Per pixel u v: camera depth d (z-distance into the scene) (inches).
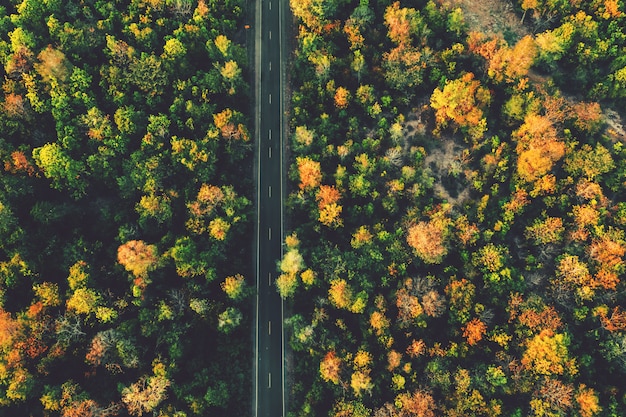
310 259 4596.5
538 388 4062.5
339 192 4635.8
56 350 4035.4
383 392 4286.4
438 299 4293.8
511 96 4867.1
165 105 4810.5
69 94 4554.6
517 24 5418.3
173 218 4601.4
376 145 4832.7
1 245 4215.1
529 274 4515.3
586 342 4237.2
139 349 4175.7
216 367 4416.8
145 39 4788.4
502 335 4173.2
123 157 4618.6
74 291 4146.2
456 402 4106.8
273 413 4557.1
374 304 4404.5
